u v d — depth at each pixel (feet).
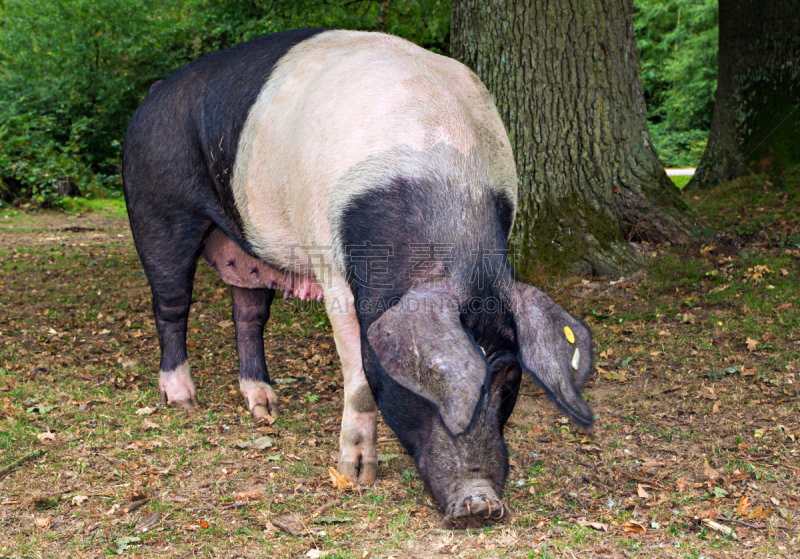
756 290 21.22
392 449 12.85
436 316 8.45
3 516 10.52
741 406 14.01
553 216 24.31
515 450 12.73
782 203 29.76
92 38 77.25
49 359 18.39
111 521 10.37
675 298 21.34
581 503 10.77
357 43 12.29
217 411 15.03
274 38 13.56
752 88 34.06
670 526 9.96
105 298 26.21
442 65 11.93
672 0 99.50
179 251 14.92
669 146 99.71
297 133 11.59
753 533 9.71
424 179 9.95
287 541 9.82
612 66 24.41
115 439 13.37
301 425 14.19
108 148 78.89
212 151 13.64
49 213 54.13
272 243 13.05
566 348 8.80
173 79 14.87
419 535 9.87
